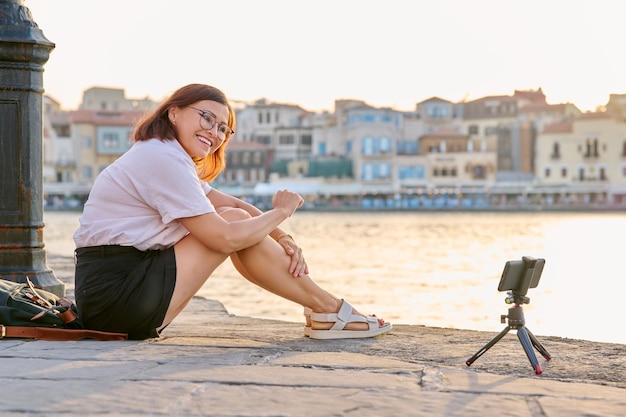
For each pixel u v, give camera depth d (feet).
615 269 92.12
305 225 248.32
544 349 14.08
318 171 375.04
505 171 388.37
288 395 10.90
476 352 14.11
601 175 373.61
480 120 398.62
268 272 15.23
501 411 10.43
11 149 20.11
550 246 145.28
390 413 10.21
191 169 14.55
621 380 12.91
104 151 385.29
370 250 140.15
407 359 14.29
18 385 11.23
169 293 14.43
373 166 370.94
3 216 20.21
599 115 371.56
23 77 20.04
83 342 14.47
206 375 11.88
